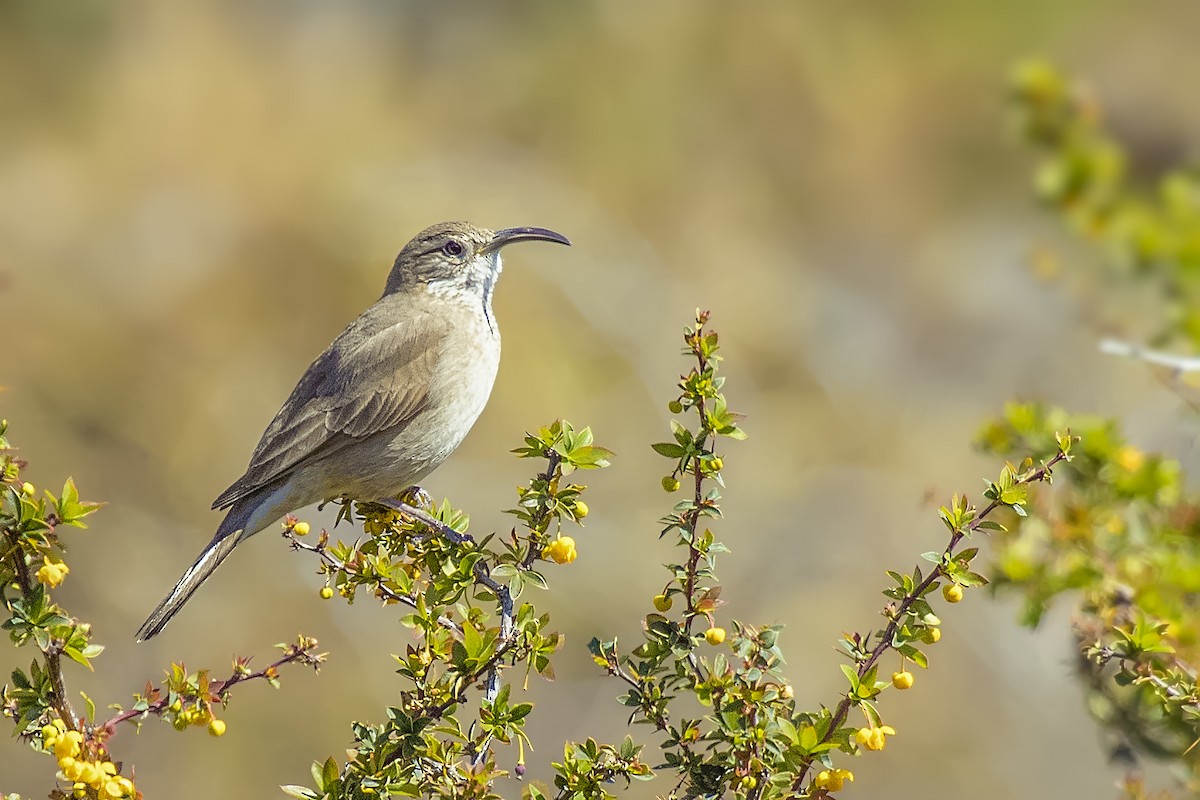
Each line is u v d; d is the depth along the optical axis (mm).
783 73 23656
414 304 8422
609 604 14938
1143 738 6242
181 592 7594
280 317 18812
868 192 22797
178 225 19375
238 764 13539
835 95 23484
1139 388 15539
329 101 22250
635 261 19672
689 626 5207
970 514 5105
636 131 23141
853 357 19406
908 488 17297
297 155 20969
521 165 22172
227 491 7836
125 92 21406
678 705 12484
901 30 23922
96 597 15391
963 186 22812
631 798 11672
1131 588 6375
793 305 20219
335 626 14414
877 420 18406
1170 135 20875
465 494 16078
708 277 20422
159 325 18359
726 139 23312
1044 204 7406
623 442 16984
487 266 8641
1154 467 6547
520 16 24281
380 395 8000
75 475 16922
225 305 18625
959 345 19859
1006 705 14117
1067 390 17672
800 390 18969
